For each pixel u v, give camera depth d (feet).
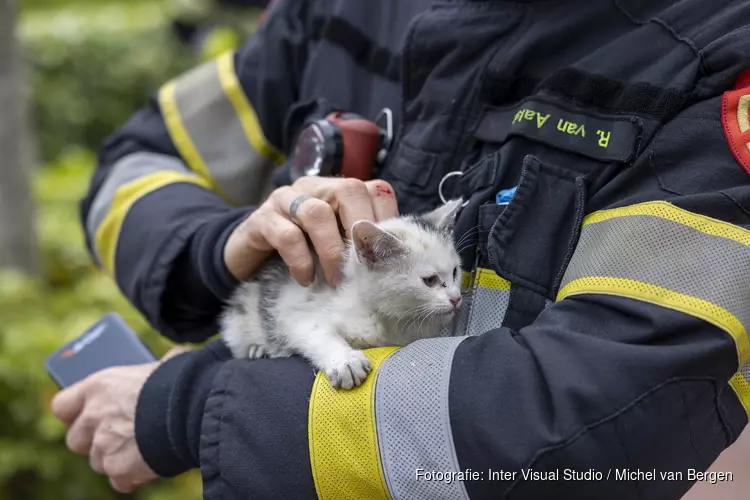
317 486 3.87
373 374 3.98
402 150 5.11
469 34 4.88
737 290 3.59
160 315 5.52
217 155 6.37
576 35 4.61
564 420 3.46
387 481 3.73
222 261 5.17
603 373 3.50
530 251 4.22
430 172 4.94
